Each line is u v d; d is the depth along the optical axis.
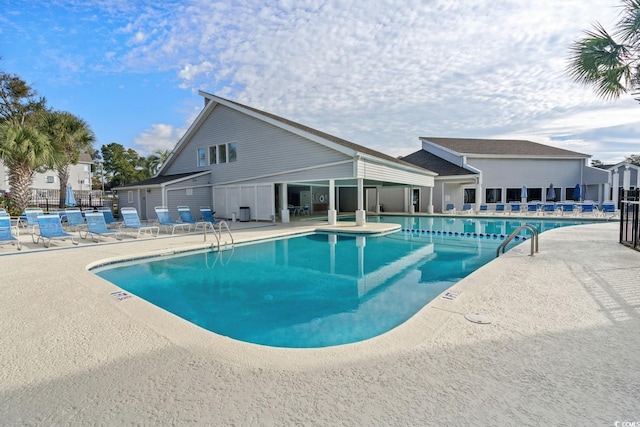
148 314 4.02
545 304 4.17
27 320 3.82
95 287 5.27
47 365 2.79
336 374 2.58
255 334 4.50
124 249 9.26
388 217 23.66
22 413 2.16
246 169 18.52
